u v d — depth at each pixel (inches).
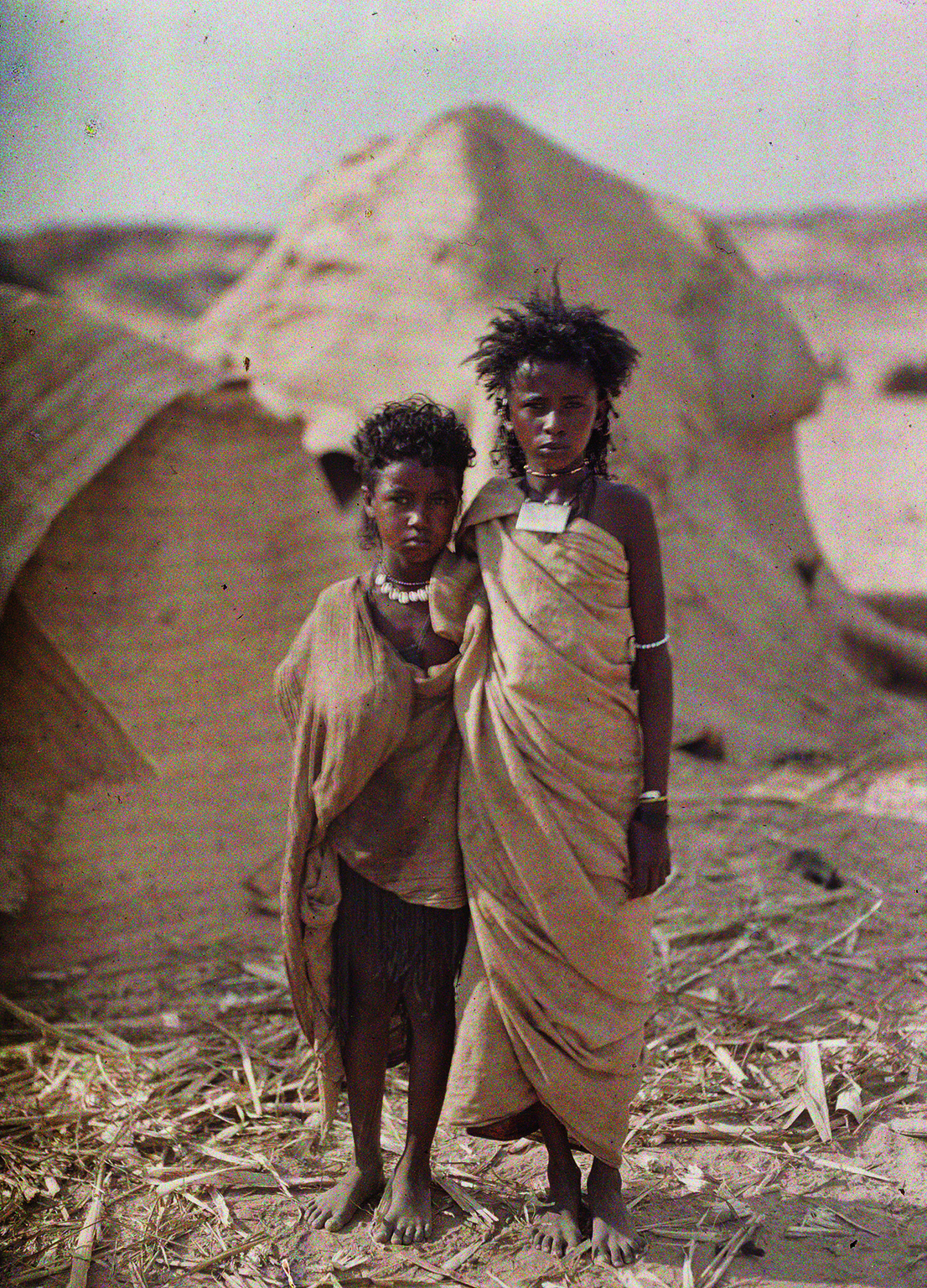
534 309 111.3
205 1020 165.3
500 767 111.0
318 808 116.5
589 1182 120.8
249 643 217.0
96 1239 123.4
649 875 112.8
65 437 203.3
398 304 274.5
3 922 181.8
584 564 109.1
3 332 211.5
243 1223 124.9
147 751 201.8
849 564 418.6
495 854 112.6
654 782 113.4
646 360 290.2
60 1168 135.1
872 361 816.9
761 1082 146.4
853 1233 120.3
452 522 114.1
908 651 306.5
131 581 209.5
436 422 112.3
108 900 187.6
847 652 306.3
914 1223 121.5
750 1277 114.1
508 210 285.6
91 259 1195.9
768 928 186.2
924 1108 140.4
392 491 111.4
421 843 116.1
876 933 184.2
